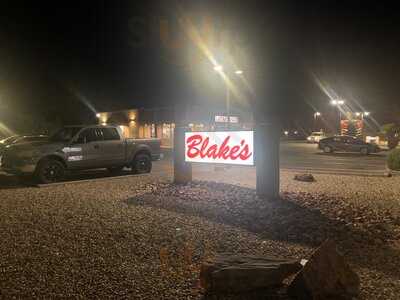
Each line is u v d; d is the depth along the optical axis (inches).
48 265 225.0
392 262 232.4
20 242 269.4
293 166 875.4
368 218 329.4
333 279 177.5
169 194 435.2
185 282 200.1
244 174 656.4
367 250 254.5
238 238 276.5
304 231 291.6
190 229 298.8
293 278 195.5
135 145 643.5
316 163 965.2
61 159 559.2
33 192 473.7
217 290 183.8
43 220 331.0
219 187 467.5
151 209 368.8
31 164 532.1
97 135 603.5
